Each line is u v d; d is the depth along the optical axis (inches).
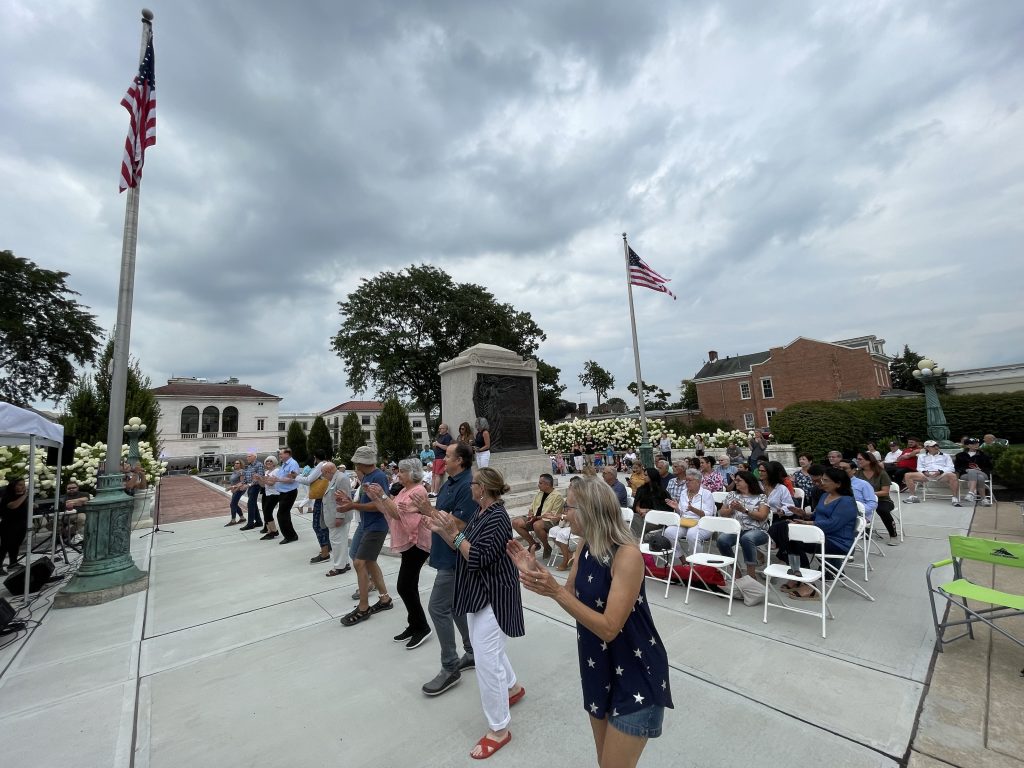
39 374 1294.3
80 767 111.1
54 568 288.7
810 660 149.3
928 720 115.0
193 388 2412.6
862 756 103.3
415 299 1550.2
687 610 200.4
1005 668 137.9
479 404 471.5
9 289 1190.9
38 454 391.2
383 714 129.6
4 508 300.0
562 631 182.5
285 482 370.9
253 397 2488.9
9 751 117.6
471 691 140.5
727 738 111.4
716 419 1891.0
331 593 239.1
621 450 973.8
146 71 294.8
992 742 105.7
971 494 402.6
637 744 74.5
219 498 755.4
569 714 125.1
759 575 247.0
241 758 112.6
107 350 870.4
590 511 83.3
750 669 145.1
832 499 222.2
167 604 230.8
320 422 1347.2
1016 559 141.1
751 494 259.4
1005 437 781.9
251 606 223.8
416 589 173.6
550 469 508.1
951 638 158.4
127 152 281.6
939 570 233.6
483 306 1621.6
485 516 124.0
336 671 155.9
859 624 176.2
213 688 147.5
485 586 116.3
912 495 441.1
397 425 1127.0
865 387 1536.7
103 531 250.4
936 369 533.3
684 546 265.3
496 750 110.7
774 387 1710.1
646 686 75.6
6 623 194.1
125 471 445.4
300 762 110.3
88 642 186.5
